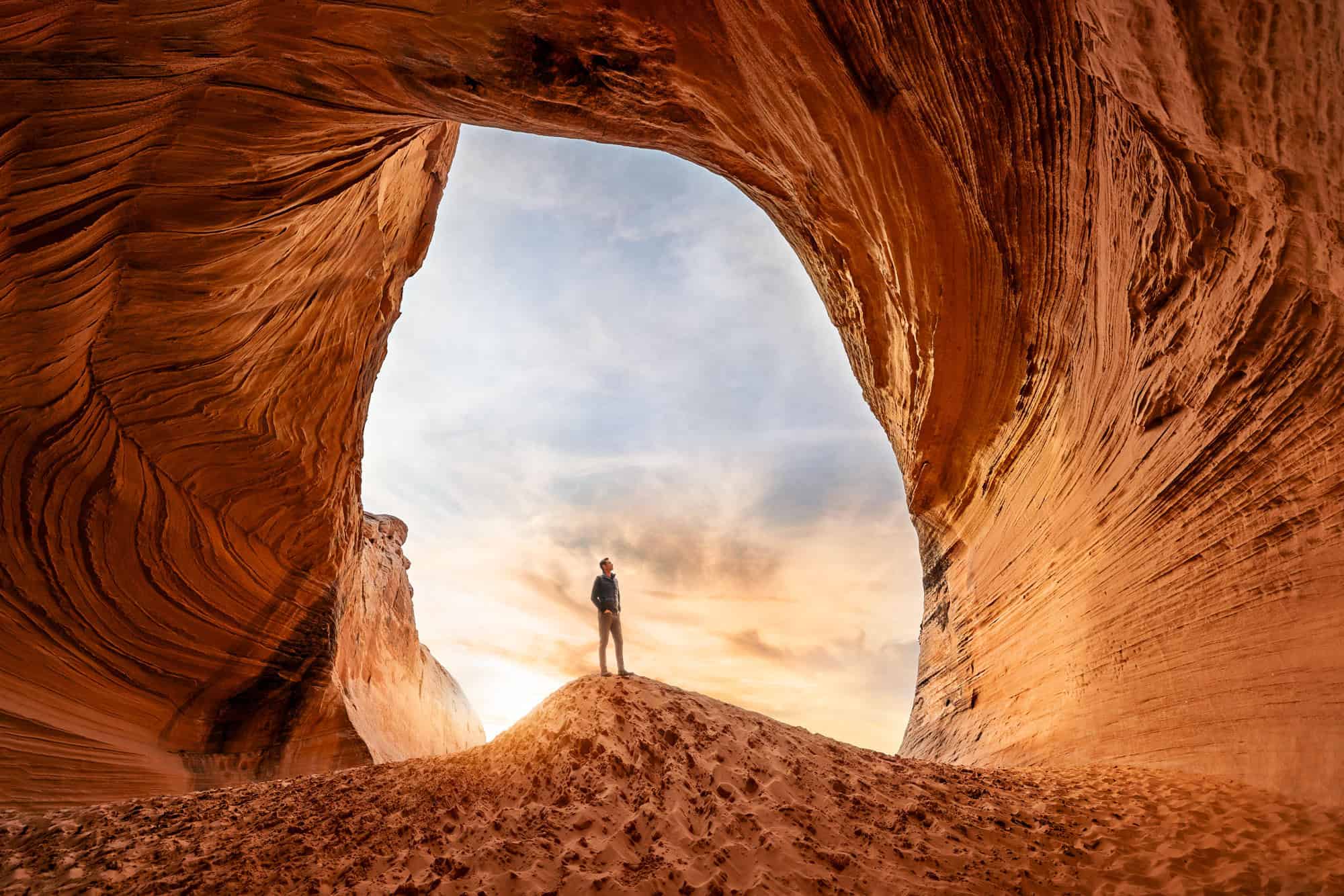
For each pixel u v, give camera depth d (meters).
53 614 8.75
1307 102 3.51
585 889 3.82
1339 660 4.29
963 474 9.80
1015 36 6.04
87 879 4.21
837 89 7.50
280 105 7.54
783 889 3.77
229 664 11.14
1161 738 5.75
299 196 8.88
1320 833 3.87
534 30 7.13
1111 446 6.73
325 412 11.74
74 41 6.09
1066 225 6.99
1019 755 7.77
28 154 6.59
